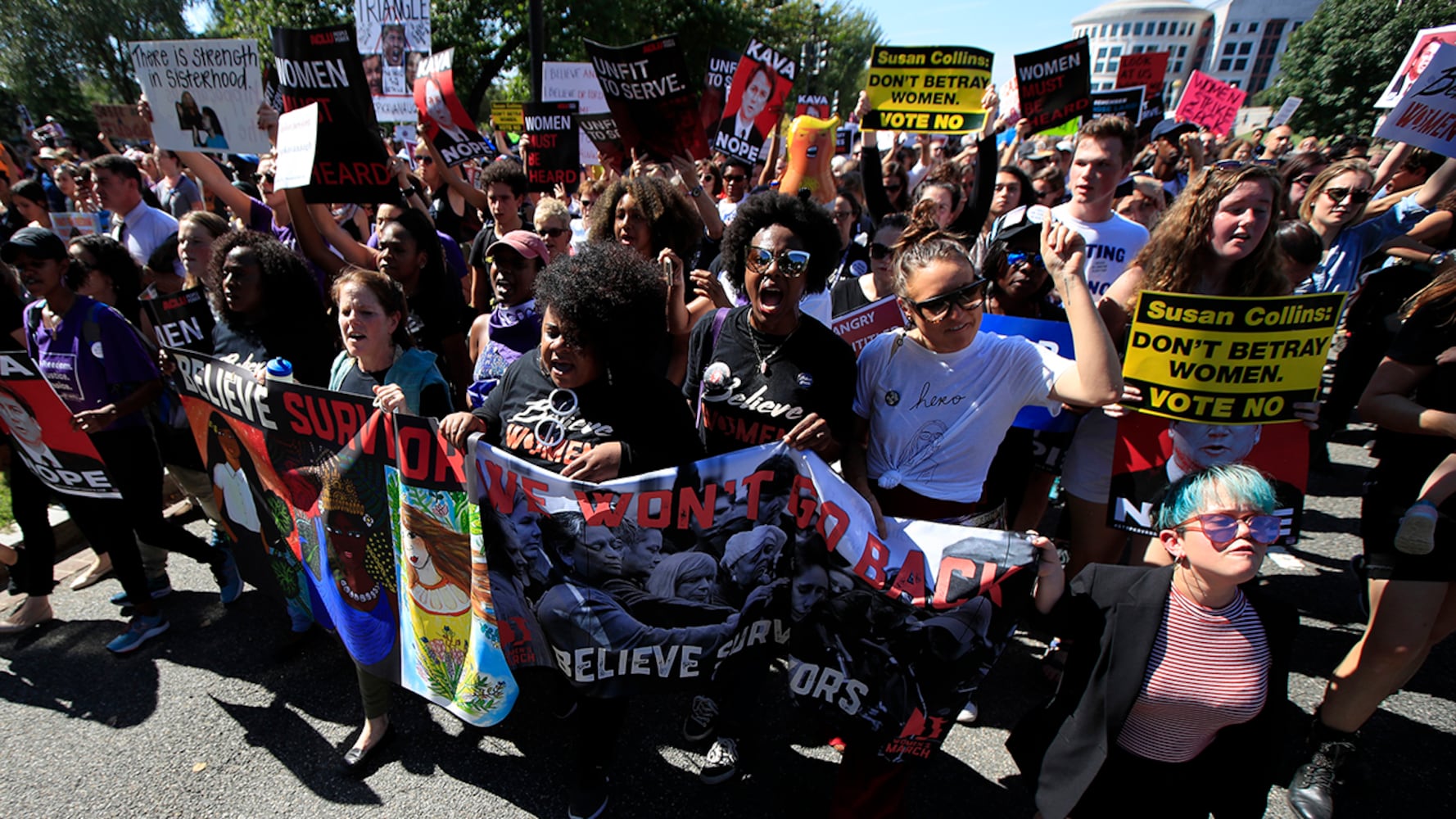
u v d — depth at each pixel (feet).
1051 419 9.34
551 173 20.45
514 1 62.54
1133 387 8.29
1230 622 5.94
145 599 10.55
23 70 93.66
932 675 6.88
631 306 6.70
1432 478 7.33
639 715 9.60
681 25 71.15
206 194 27.30
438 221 22.36
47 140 41.73
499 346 10.43
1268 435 8.23
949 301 6.63
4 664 10.22
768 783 8.56
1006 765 8.94
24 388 9.14
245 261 9.29
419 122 20.45
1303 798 8.20
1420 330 7.37
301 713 9.43
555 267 6.82
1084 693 6.27
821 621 7.05
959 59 18.98
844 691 7.13
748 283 7.64
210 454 9.39
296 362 9.75
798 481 6.93
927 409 7.32
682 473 6.78
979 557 6.53
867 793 7.22
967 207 15.34
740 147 20.15
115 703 9.53
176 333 10.78
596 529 6.99
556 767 8.70
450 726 9.27
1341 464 18.12
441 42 63.87
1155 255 8.70
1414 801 8.43
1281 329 7.66
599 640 7.38
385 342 8.32
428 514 7.39
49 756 8.68
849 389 7.72
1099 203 11.44
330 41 11.72
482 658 7.53
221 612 11.44
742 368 7.99
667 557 7.12
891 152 27.86
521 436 7.18
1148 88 28.60
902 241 10.23
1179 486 5.90
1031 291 9.85
